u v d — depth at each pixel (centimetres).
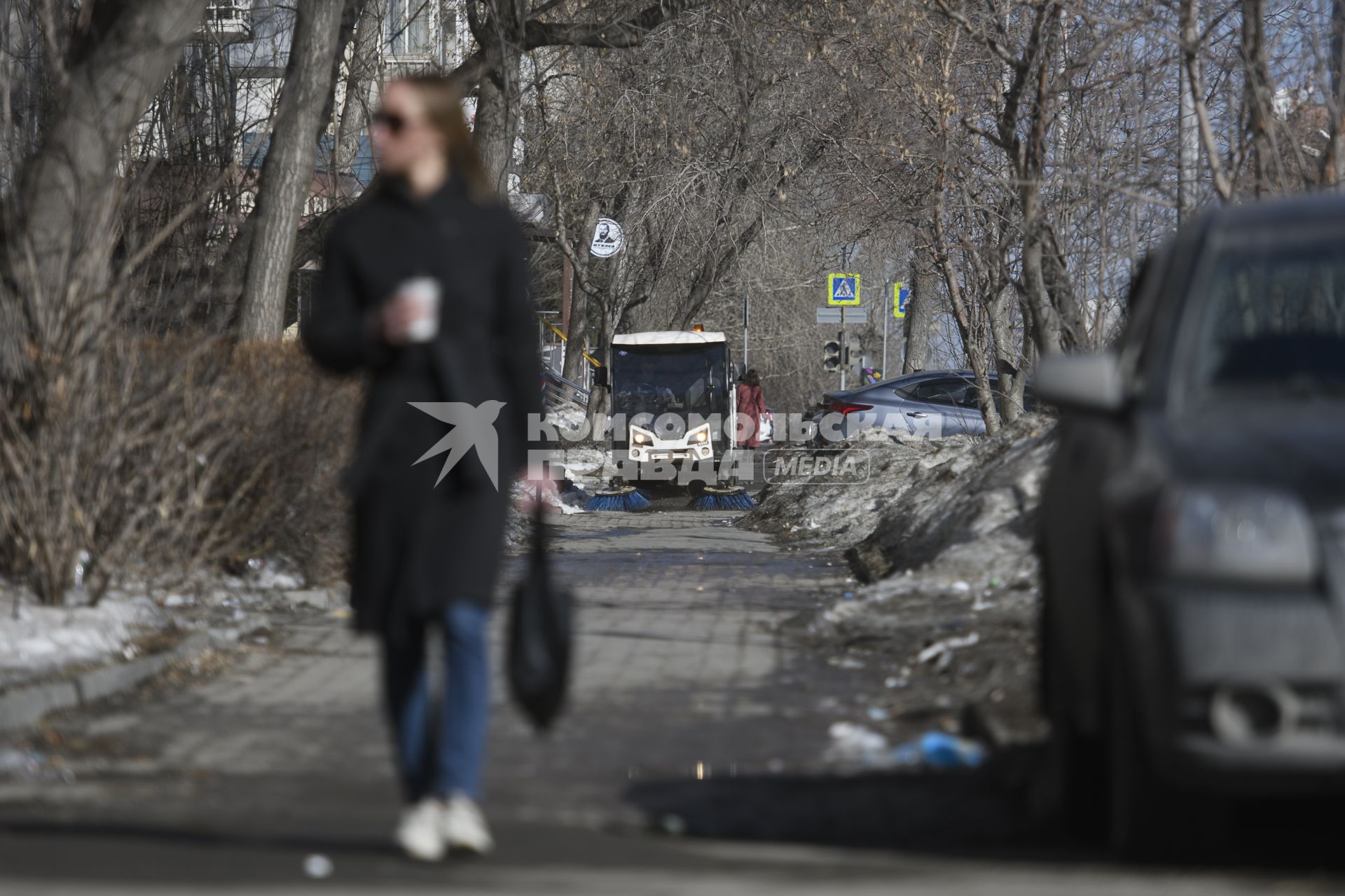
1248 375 1025
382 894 855
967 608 2183
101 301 1998
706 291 7631
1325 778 845
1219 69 2412
